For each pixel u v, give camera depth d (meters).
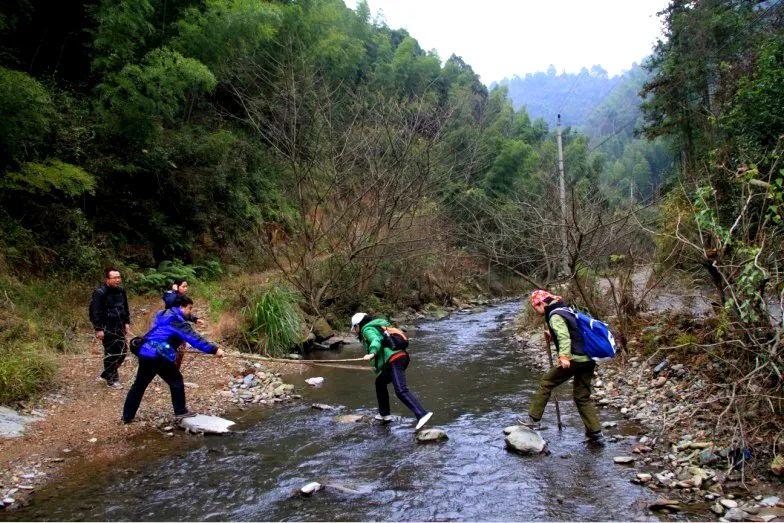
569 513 3.59
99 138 11.29
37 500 3.93
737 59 13.94
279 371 8.55
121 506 3.84
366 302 15.15
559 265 12.01
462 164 17.89
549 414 5.98
